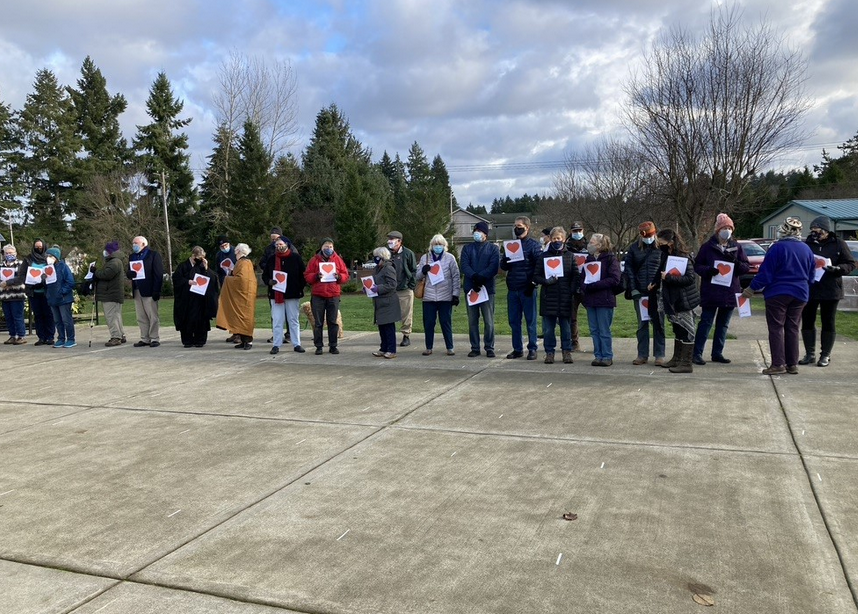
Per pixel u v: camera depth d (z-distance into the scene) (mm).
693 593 3281
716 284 8672
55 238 50438
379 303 10086
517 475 4965
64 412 7336
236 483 4957
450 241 47719
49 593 3432
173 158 52750
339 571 3584
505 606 3209
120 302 12555
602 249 8867
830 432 5812
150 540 4020
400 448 5688
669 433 5902
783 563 3561
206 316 12016
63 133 53656
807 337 8781
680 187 17828
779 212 44375
